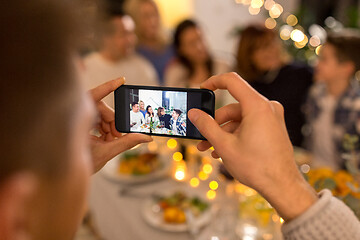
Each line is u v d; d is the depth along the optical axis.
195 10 4.94
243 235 1.09
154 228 1.23
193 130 0.74
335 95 1.96
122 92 0.75
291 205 0.50
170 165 1.69
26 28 0.20
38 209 0.23
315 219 0.48
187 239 1.16
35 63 0.20
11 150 0.21
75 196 0.26
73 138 0.24
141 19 3.25
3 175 0.21
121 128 0.78
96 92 0.72
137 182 1.54
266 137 0.53
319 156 2.04
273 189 0.52
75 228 0.28
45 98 0.21
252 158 0.53
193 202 1.33
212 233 1.16
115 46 2.44
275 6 4.66
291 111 2.58
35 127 0.21
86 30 0.24
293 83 2.59
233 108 0.71
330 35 1.95
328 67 1.92
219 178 1.52
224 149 0.56
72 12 0.23
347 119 1.85
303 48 3.78
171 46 3.63
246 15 5.27
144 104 0.75
